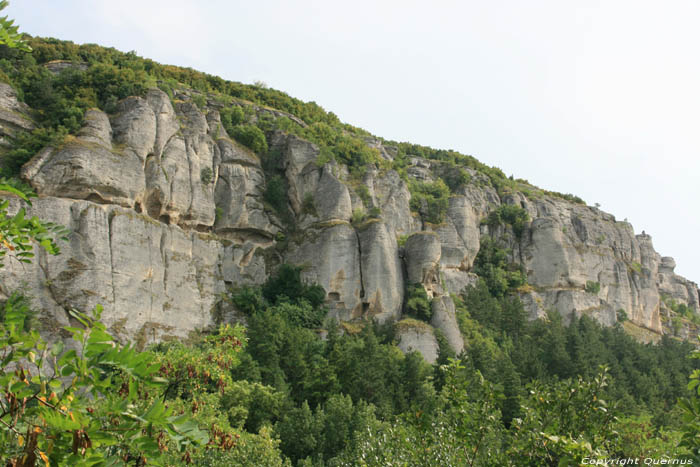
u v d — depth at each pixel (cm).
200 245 7631
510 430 2167
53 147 6381
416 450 2277
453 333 7800
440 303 8025
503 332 8512
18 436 700
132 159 6894
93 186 6350
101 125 6894
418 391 5903
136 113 7212
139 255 6538
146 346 6188
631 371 7675
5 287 5266
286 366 5962
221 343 2544
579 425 1980
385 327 7650
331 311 7800
